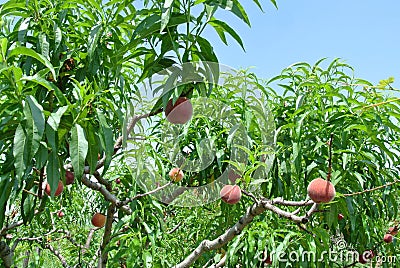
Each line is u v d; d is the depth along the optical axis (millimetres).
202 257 3805
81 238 4992
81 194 5074
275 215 3469
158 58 1940
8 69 1648
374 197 3766
